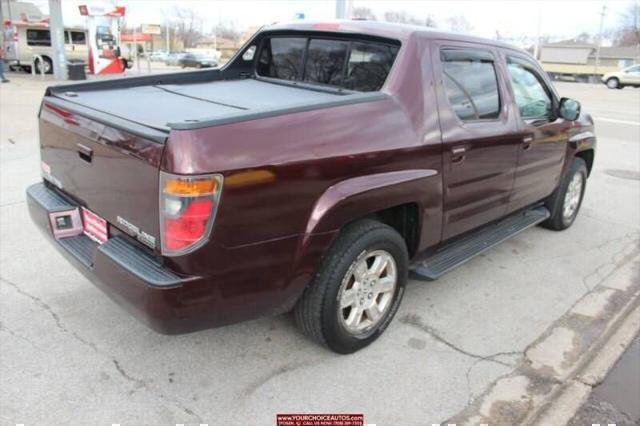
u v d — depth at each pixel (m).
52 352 3.15
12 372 2.96
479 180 3.81
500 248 5.16
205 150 2.38
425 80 3.36
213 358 3.18
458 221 3.75
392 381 3.06
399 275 3.37
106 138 2.73
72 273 4.12
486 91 3.91
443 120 3.41
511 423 2.78
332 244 2.95
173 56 49.38
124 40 41.88
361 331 3.28
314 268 2.84
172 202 2.37
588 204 6.79
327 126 2.80
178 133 2.37
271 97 3.67
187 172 2.34
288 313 3.71
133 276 2.50
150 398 2.83
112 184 2.77
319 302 2.98
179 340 3.33
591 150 5.69
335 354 3.26
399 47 3.43
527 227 4.76
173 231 2.40
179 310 2.48
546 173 4.84
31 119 11.16
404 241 3.40
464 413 2.84
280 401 2.85
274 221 2.62
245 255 2.57
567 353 3.43
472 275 4.52
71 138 3.09
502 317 3.84
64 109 3.17
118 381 2.94
